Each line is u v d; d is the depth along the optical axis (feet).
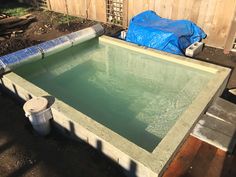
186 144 11.61
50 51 19.52
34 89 14.29
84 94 16.88
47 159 11.82
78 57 21.22
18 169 11.39
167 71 18.93
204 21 21.43
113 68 19.98
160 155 10.01
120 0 26.00
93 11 28.84
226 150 11.21
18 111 15.03
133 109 15.46
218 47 21.75
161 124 14.12
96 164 11.46
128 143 10.55
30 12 33.17
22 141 12.89
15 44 23.52
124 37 24.00
